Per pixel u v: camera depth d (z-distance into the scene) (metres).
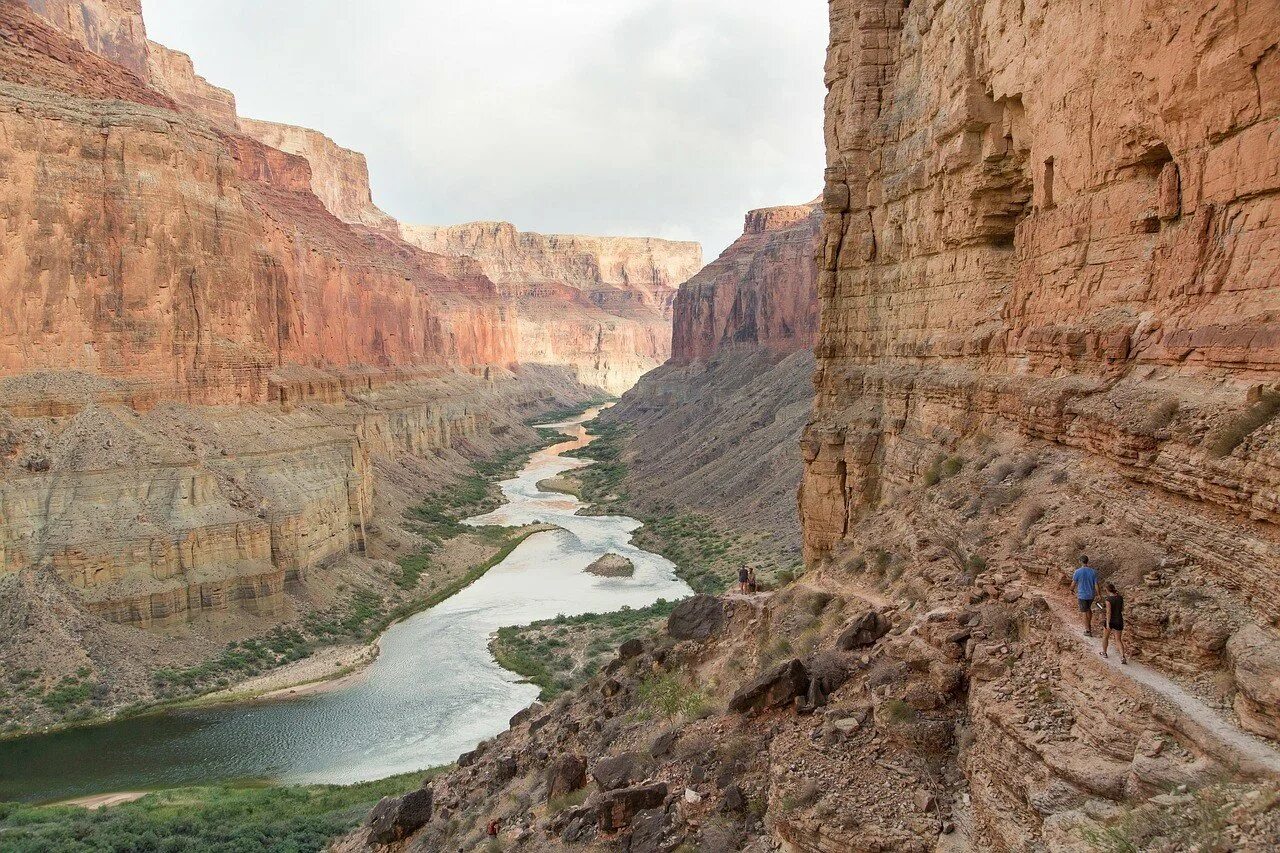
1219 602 10.50
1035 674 11.70
